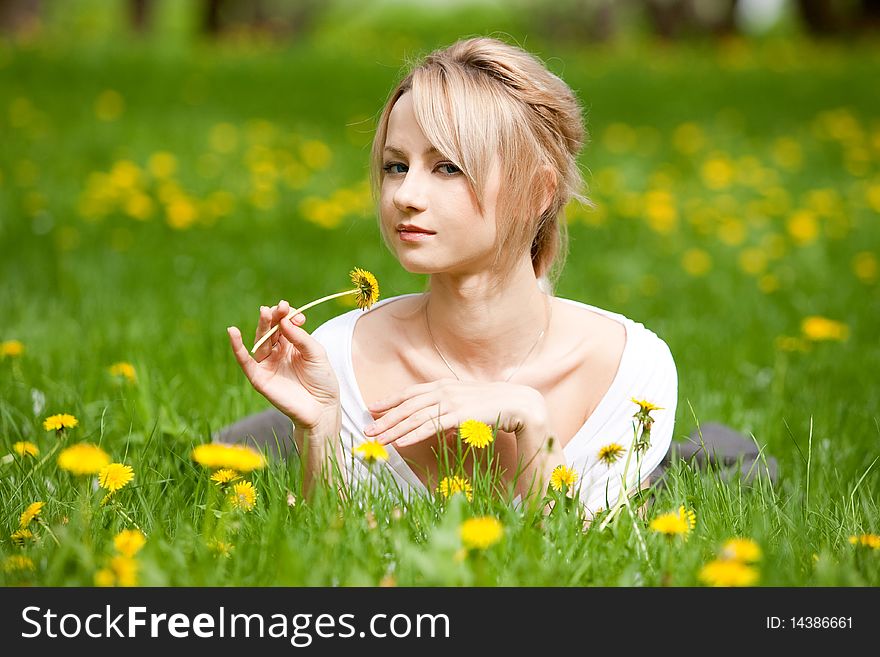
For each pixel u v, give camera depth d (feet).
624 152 52.85
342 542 10.64
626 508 11.40
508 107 11.80
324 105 66.08
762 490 12.73
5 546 11.39
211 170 46.01
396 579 10.23
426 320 13.09
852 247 36.45
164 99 66.23
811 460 15.53
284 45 127.03
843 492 14.29
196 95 68.33
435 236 11.71
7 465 13.84
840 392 20.26
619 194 43.04
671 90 73.46
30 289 27.14
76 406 16.72
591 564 10.55
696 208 41.50
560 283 29.58
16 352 18.04
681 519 11.00
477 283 12.32
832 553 11.57
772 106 67.72
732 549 9.95
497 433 12.58
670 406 12.98
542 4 151.94
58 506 12.29
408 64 13.35
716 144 56.24
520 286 12.49
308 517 11.47
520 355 12.79
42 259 30.37
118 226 34.96
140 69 77.00
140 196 36.14
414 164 11.73
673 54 104.99
